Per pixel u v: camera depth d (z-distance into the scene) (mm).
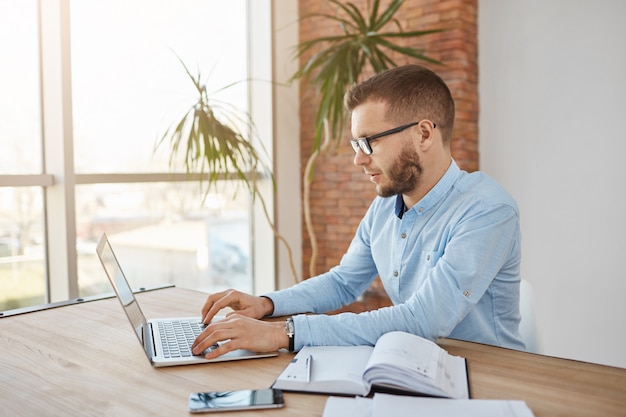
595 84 3324
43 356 1426
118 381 1247
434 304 1421
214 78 4027
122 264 3543
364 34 3521
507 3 3607
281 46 4207
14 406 1129
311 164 3703
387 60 3498
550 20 3459
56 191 3105
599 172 3336
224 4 4082
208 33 3977
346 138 4109
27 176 3000
